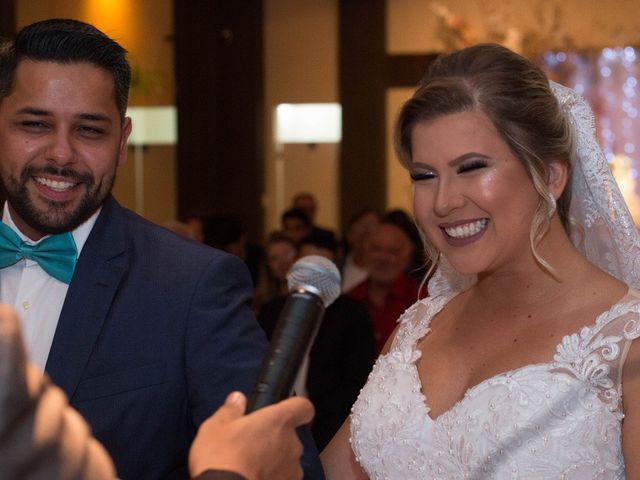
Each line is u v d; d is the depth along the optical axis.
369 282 5.66
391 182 13.30
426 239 2.51
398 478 2.28
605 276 2.24
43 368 2.17
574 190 2.36
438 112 2.14
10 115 2.09
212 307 2.13
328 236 5.91
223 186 13.16
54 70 2.07
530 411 2.11
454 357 2.33
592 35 12.41
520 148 2.13
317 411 4.80
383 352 2.58
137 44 10.00
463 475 2.16
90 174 2.11
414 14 13.12
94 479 1.00
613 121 12.42
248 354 2.12
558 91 2.33
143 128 10.52
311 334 1.40
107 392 2.08
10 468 0.94
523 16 12.42
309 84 13.34
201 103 11.45
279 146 13.48
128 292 2.15
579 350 2.14
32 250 2.19
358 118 13.27
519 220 2.16
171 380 2.11
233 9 13.07
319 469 2.09
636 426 2.08
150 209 10.72
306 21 13.27
